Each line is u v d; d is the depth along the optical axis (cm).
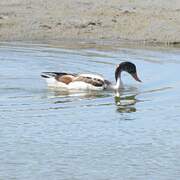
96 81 1881
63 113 1617
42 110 1638
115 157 1334
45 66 2141
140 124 1541
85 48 2520
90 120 1564
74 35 2797
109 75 2045
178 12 3106
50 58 2277
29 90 1838
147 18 3011
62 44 2608
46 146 1385
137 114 1623
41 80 1955
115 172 1261
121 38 2769
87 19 2988
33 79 1964
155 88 1889
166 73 2069
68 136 1449
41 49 2461
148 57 2339
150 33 2823
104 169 1273
